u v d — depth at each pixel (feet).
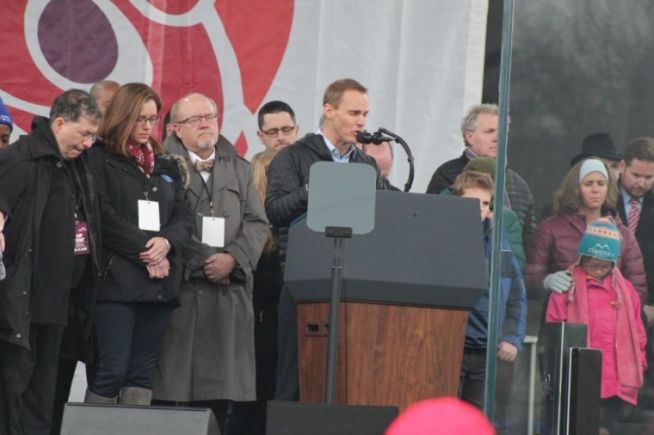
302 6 85.05
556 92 43.88
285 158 64.44
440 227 53.01
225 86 83.87
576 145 44.09
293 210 60.85
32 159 59.11
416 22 86.28
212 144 67.51
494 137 72.02
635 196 44.62
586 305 44.19
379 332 52.49
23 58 80.79
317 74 85.10
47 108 81.00
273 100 84.58
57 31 81.35
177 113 67.72
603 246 44.29
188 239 63.77
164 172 64.18
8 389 57.98
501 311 43.29
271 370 71.61
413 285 52.21
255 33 84.38
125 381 62.54
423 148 85.87
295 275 54.19
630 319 44.65
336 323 50.72
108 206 61.77
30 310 57.98
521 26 43.91
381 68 85.87
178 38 83.20
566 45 44.04
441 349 52.90
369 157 66.44
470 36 86.63
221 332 65.77
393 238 52.54
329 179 51.03
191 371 65.26
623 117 44.29
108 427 44.29
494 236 43.27
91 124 59.62
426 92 86.17
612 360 44.65
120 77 82.17
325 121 65.31
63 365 63.67
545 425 43.78
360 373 52.39
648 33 44.55
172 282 62.44
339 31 85.51
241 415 72.69
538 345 43.70
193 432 44.11
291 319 60.54
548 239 43.88
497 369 43.39
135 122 62.80
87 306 60.44
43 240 58.90
